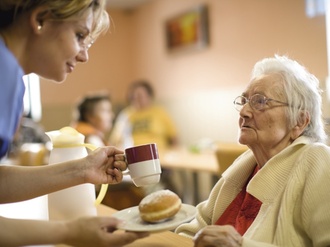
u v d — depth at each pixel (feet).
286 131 3.72
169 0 16.98
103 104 10.17
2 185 3.19
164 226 2.97
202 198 14.94
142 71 19.52
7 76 2.26
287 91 3.67
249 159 4.07
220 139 14.94
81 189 3.75
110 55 19.95
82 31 2.72
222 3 14.34
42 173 3.33
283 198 3.39
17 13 2.50
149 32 18.60
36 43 2.61
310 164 3.42
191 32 15.72
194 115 16.20
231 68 14.17
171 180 14.82
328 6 10.85
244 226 3.78
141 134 15.61
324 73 11.00
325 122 4.18
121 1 18.42
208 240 2.93
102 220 2.65
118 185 6.42
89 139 9.02
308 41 11.38
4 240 2.50
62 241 2.61
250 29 13.25
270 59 4.04
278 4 12.19
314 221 3.20
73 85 19.11
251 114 3.76
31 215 4.23
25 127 12.55
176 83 17.10
